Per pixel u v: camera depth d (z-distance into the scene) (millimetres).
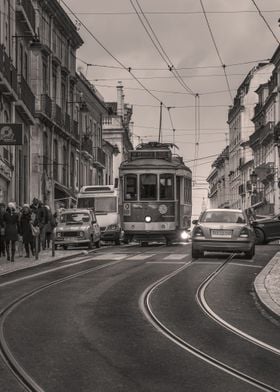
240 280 16469
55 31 43000
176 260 21719
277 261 21078
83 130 52875
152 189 30375
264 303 12336
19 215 23922
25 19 32094
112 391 6539
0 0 27266
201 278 16750
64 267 19891
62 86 45312
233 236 21641
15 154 31859
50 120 39625
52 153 41250
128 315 11281
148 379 7035
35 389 6609
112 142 71938
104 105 62656
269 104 71750
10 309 11828
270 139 69500
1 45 25953
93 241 30453
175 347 8742
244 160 90938
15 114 31219
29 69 35469
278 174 64938
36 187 37438
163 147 32406
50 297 13383
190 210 32719
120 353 8328
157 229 30172
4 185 28969
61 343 8883
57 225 30156
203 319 11031
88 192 36312
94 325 10281
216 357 8180
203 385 6812
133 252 25875
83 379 7008
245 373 7367
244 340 9336
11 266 20156
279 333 9945
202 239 21750
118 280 16297
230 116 103375
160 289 14688
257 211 77000
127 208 30516
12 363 7734
